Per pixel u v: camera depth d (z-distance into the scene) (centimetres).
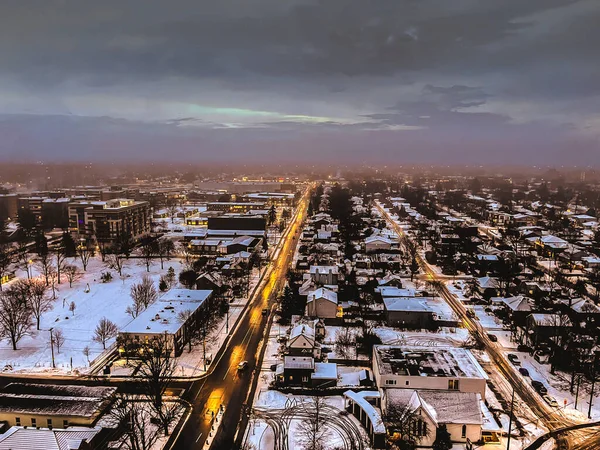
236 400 8694
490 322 12850
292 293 13725
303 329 10688
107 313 13162
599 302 14250
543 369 10100
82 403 7888
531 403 8731
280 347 11038
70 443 6494
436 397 7825
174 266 18588
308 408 8444
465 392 7981
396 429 7431
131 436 6944
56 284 15888
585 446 7444
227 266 17238
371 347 10731
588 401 8844
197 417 8112
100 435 7100
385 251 19800
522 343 11344
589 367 9544
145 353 9656
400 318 12412
